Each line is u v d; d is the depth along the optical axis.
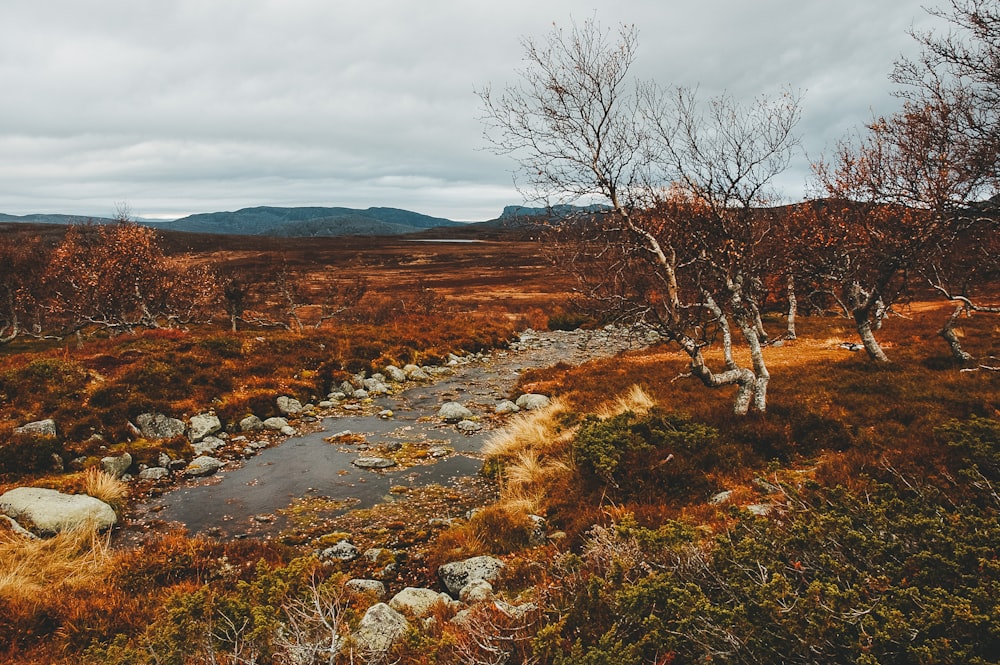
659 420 12.01
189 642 4.94
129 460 12.77
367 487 12.26
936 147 11.82
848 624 3.79
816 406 13.34
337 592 6.09
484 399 20.64
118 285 32.16
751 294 13.91
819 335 28.25
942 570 4.39
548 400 19.25
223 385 18.22
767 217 12.80
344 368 22.94
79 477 11.37
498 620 5.18
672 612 4.41
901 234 15.24
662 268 12.01
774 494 8.73
